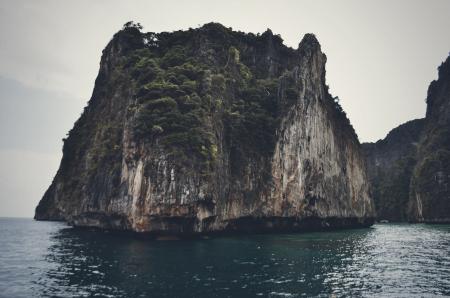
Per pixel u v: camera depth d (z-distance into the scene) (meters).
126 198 58.34
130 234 60.31
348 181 106.62
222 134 67.12
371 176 197.50
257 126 73.75
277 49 96.31
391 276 32.88
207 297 25.22
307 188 82.06
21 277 31.19
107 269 33.91
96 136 83.31
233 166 68.94
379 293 27.39
